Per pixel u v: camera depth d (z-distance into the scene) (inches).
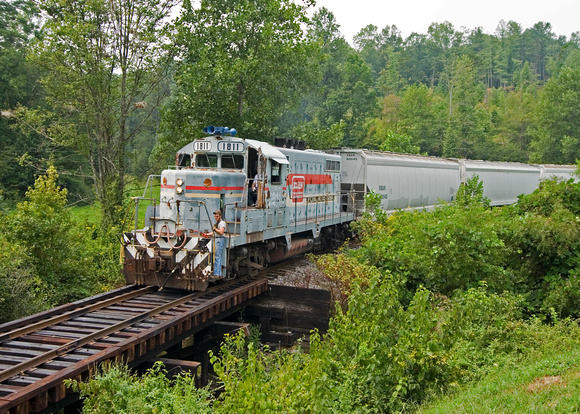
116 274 670.5
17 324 395.5
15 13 1759.4
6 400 260.8
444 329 392.2
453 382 346.3
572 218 594.2
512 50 4781.0
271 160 599.8
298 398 273.0
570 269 569.3
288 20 998.4
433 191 1104.8
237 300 505.0
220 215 499.5
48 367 319.0
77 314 423.2
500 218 655.1
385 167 944.9
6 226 616.7
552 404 270.8
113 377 283.6
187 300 472.4
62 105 962.7
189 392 302.2
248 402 262.8
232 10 996.6
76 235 713.6
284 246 652.1
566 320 469.1
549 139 2255.2
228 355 314.0
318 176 765.3
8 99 1560.0
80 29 848.9
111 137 992.2
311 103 2197.3
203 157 579.8
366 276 541.6
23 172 1535.4
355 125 2116.1
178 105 964.6
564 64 3373.5
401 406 319.3
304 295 542.9
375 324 363.9
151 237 508.7
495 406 281.9
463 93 2851.9
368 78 2191.2
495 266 568.7
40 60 880.3
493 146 2591.0
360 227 767.7
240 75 934.4
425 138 2544.3
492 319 449.1
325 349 344.2
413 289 587.5
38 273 603.5
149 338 373.1
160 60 960.3
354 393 325.1
